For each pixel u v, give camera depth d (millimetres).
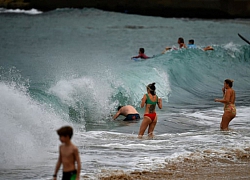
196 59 72750
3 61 78250
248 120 43594
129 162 27750
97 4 199875
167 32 134875
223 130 39219
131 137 36250
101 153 30078
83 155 29344
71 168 18828
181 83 63500
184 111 48562
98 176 24250
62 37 120062
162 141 34688
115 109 47781
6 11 199750
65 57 85250
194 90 62094
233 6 192375
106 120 43750
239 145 32625
